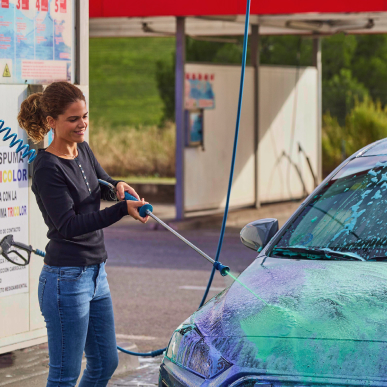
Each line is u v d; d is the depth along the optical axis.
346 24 17.61
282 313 3.47
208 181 16.50
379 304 3.39
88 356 4.42
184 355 3.64
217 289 9.84
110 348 4.39
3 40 6.01
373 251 4.14
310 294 3.59
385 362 3.10
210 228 15.73
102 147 27.27
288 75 18.77
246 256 12.37
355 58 26.77
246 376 3.27
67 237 3.98
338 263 4.02
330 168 24.81
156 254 12.66
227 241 14.05
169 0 14.83
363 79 26.61
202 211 16.50
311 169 19.73
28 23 6.18
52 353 4.16
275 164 18.55
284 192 18.91
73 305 4.09
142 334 7.68
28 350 6.25
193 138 15.95
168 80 27.28
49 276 4.11
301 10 14.26
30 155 5.00
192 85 15.81
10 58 6.05
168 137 26.61
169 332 7.75
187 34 17.70
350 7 14.02
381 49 26.55
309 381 3.14
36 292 6.23
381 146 5.07
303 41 26.59
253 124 17.61
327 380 3.12
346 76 26.20
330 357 3.18
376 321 3.28
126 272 11.09
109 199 4.52
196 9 14.69
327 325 3.31
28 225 6.12
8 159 5.96
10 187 5.98
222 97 16.64
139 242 13.95
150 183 20.48
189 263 11.80
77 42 6.59
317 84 19.89
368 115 24.66
